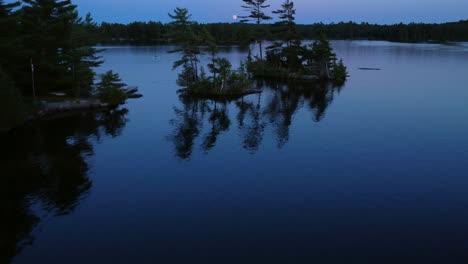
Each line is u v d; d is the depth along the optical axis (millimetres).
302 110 52938
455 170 28812
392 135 38844
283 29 97438
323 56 87875
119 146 35188
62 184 26125
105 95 53500
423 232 19719
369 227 20219
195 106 56156
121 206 22797
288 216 21500
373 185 26031
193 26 76125
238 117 48812
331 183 26406
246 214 21766
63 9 51469
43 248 18203
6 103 39625
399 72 96938
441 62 123500
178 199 23828
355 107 54094
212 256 17547
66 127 41656
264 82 84625
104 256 17562
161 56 146125
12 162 30359
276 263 16969
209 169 29312
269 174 28188
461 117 46625
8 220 20922
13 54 43969
